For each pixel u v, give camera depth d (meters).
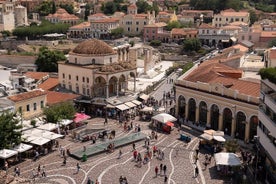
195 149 81.25
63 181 65.56
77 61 115.81
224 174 68.62
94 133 88.94
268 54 86.56
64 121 88.38
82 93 113.50
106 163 73.56
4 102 84.56
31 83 114.88
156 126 94.62
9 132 71.44
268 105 66.62
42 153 77.12
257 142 72.38
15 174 66.94
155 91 131.50
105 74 108.00
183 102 101.19
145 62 167.88
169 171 70.31
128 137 86.81
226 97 88.62
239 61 116.50
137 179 66.94
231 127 88.75
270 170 64.12
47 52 163.25
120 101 108.50
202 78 99.44
